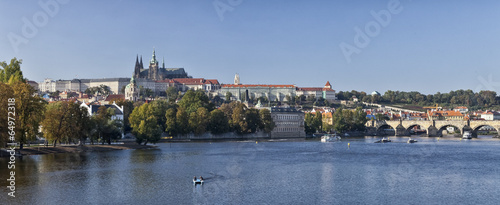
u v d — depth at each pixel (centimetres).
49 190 13812
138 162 19738
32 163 18562
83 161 19612
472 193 13875
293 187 14700
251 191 14100
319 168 18675
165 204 12512
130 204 12462
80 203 12488
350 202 12825
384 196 13500
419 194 13738
